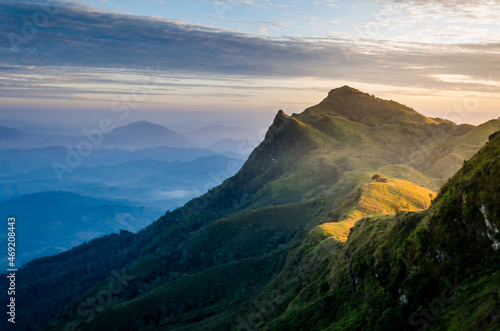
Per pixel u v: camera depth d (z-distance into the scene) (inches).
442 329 1583.4
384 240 2386.8
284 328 2583.7
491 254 1651.1
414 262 1998.0
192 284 5969.5
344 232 4188.0
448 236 1855.3
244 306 4623.5
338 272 2716.5
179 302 5570.9
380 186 5743.1
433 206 2114.9
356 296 2310.5
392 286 2047.2
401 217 2402.8
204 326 4387.3
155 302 5772.6
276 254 6067.9
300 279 3528.5
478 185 1828.2
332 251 3425.2
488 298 1477.6
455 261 1772.9
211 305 5265.8
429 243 1950.1
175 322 5036.9
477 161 1959.9
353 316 2180.1
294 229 7431.1
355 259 2507.4
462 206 1863.9
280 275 4350.4
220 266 6451.8
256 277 5634.8
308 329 2449.6
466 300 1584.6
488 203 1722.4
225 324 4220.0
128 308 5866.1
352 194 6151.6
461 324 1496.1
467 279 1672.0
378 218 2797.7
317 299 2682.1
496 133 2016.5
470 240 1765.5
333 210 6451.8
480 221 1738.4
